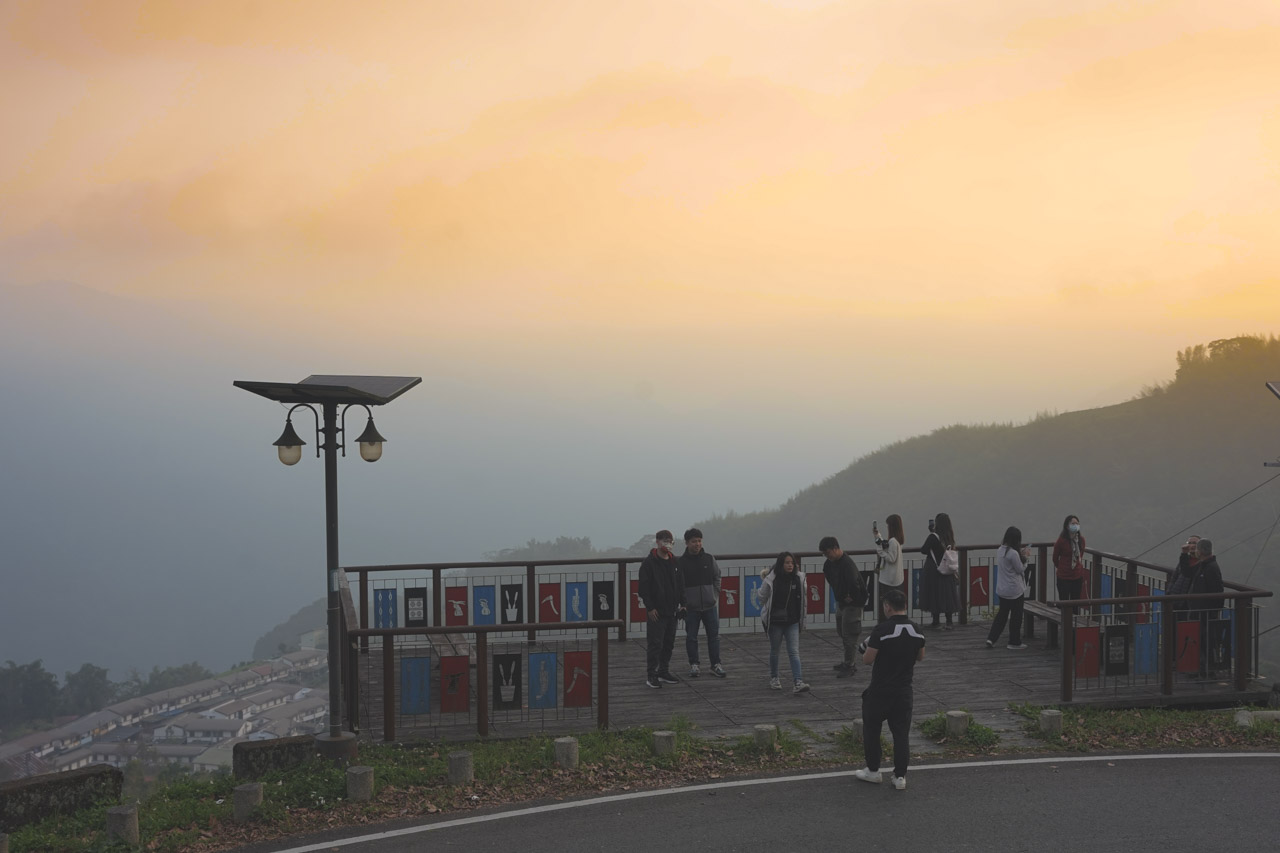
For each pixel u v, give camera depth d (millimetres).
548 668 10820
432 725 10984
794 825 7938
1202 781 8961
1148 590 14297
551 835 7801
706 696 12008
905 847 7457
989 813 8164
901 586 14141
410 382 9984
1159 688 12086
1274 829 7801
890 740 10227
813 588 15859
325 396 9320
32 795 8477
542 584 14844
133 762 90125
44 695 147375
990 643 14227
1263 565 73562
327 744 9555
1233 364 112375
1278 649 58875
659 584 12227
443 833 7879
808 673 13070
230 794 9078
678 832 7820
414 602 14570
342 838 7820
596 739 10242
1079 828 7820
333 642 9695
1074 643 11656
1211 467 99938
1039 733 10375
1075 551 14008
